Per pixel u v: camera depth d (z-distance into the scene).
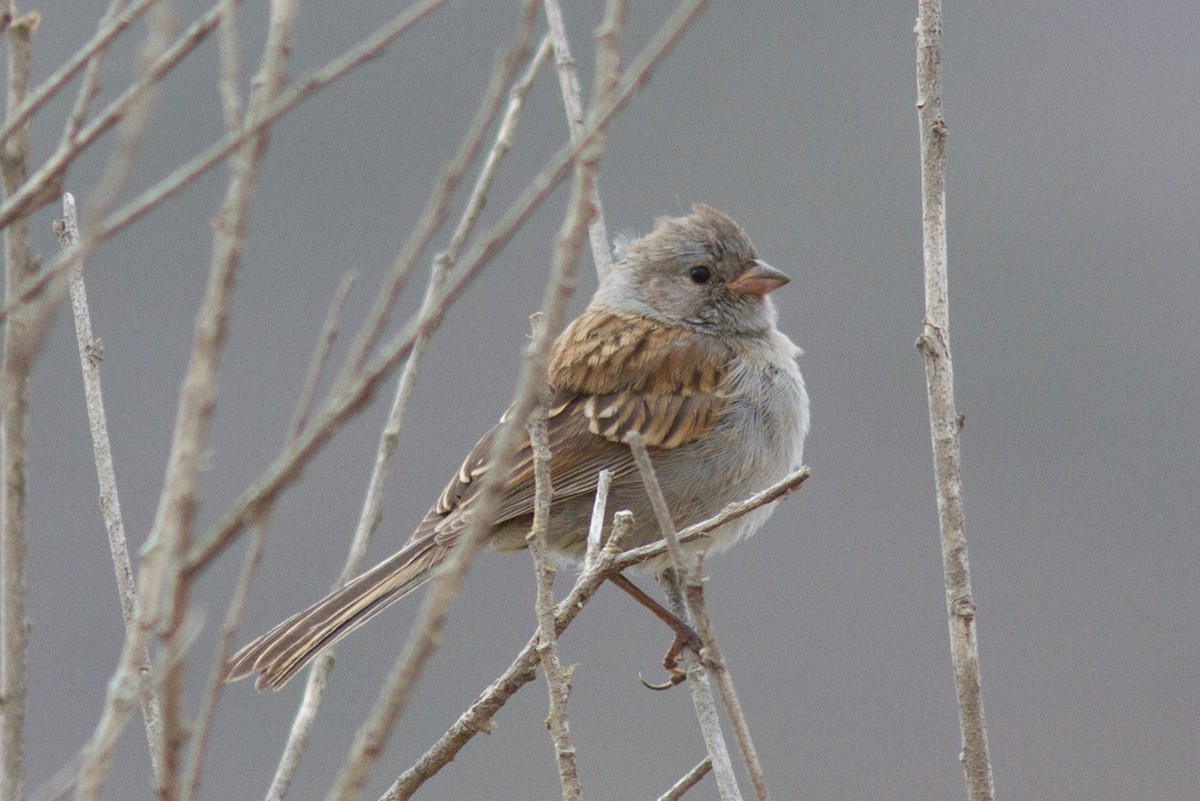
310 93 3.89
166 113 16.00
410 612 14.94
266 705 14.27
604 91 4.11
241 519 3.53
